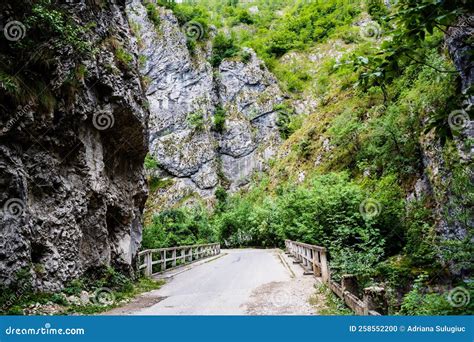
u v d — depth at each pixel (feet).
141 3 259.39
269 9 426.92
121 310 25.45
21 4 26.63
